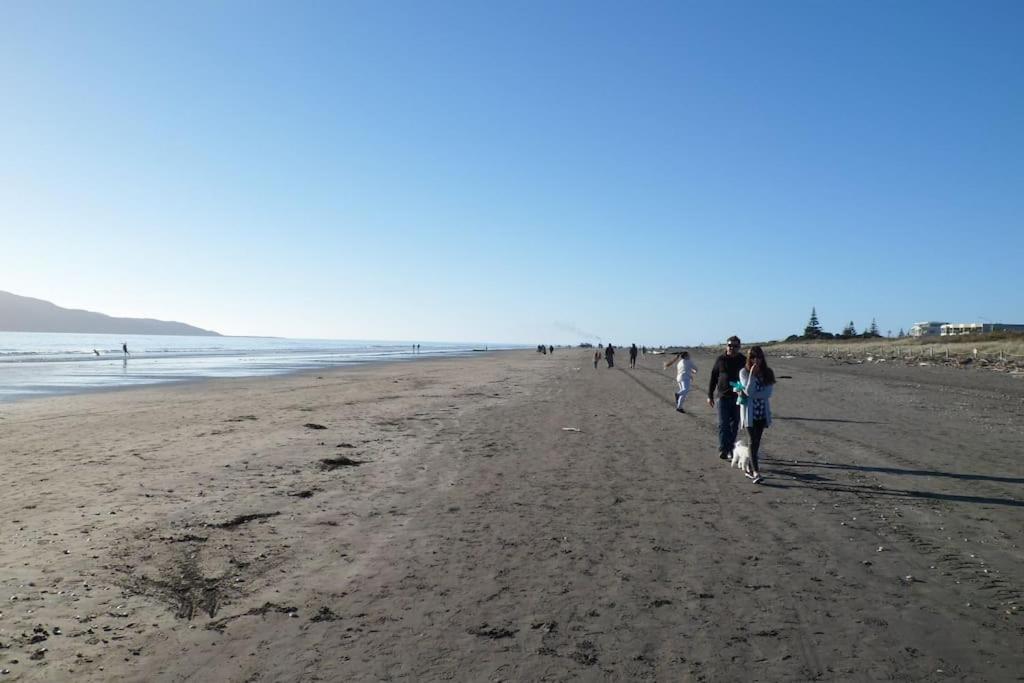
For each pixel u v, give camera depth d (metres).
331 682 3.46
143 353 80.69
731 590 4.77
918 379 27.73
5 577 5.01
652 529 6.35
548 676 3.52
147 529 6.29
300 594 4.71
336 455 10.41
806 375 31.09
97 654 3.78
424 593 4.73
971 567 5.27
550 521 6.63
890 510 7.05
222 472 9.03
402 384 28.52
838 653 3.79
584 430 13.37
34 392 24.92
